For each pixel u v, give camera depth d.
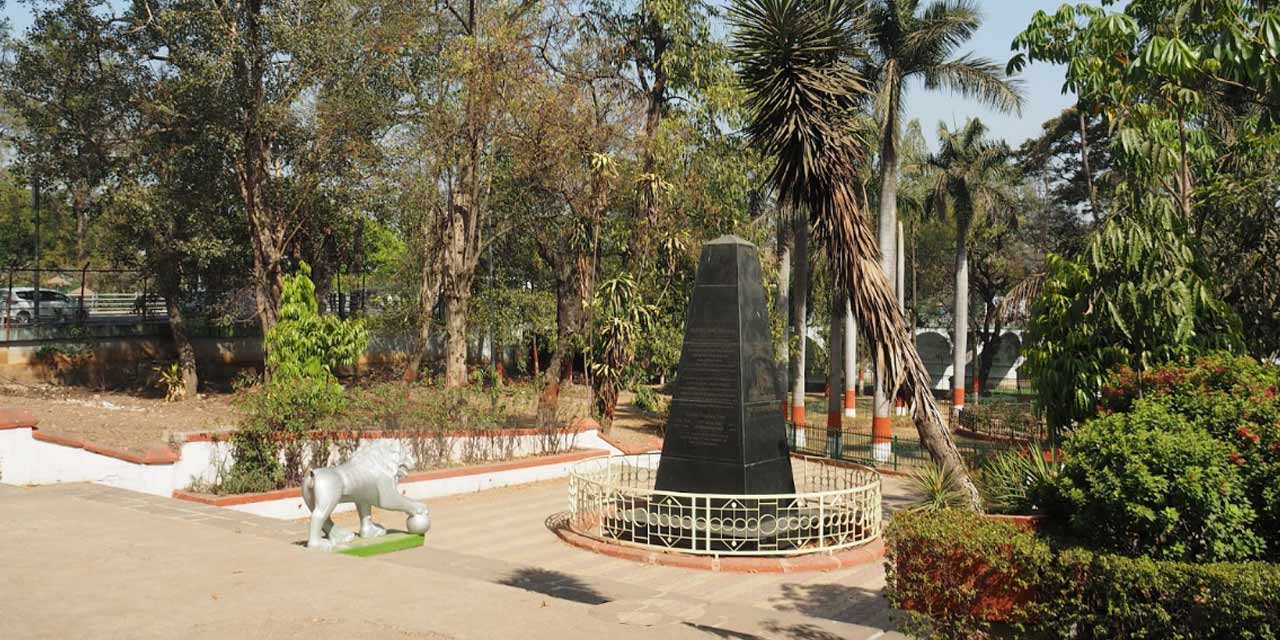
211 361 31.42
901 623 7.22
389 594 5.88
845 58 11.17
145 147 25.36
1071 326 10.30
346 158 24.59
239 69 23.31
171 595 5.71
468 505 14.73
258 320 30.73
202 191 25.22
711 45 23.41
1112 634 5.97
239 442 13.17
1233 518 6.04
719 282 11.84
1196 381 7.24
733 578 10.16
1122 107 11.68
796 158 10.80
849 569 10.62
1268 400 6.53
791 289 41.44
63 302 34.03
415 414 16.23
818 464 21.09
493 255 31.38
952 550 6.74
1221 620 5.48
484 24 21.38
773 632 6.83
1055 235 44.53
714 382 11.70
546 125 20.44
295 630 5.03
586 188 21.52
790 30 10.44
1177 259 9.35
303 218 26.78
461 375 23.28
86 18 24.17
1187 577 5.65
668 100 24.83
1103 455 6.51
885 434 22.73
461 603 5.73
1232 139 14.32
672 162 21.95
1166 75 10.50
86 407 21.69
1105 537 6.61
